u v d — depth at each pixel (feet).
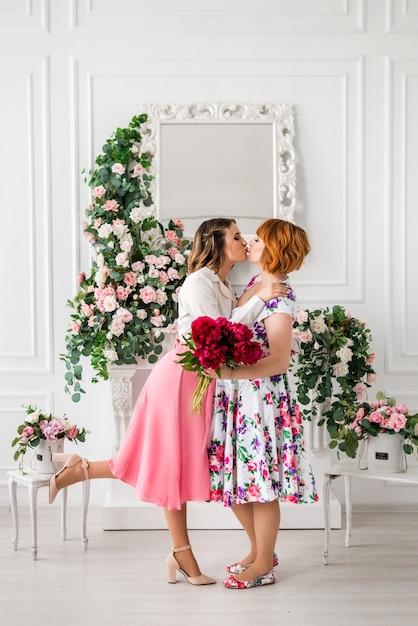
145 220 14.33
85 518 12.56
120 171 14.14
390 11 14.89
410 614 9.91
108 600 10.40
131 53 14.84
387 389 15.05
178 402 10.82
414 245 15.06
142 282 13.69
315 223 14.97
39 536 13.35
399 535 13.39
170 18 14.84
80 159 14.92
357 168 14.96
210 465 10.82
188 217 14.74
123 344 13.47
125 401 13.87
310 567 11.71
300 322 13.14
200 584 10.96
